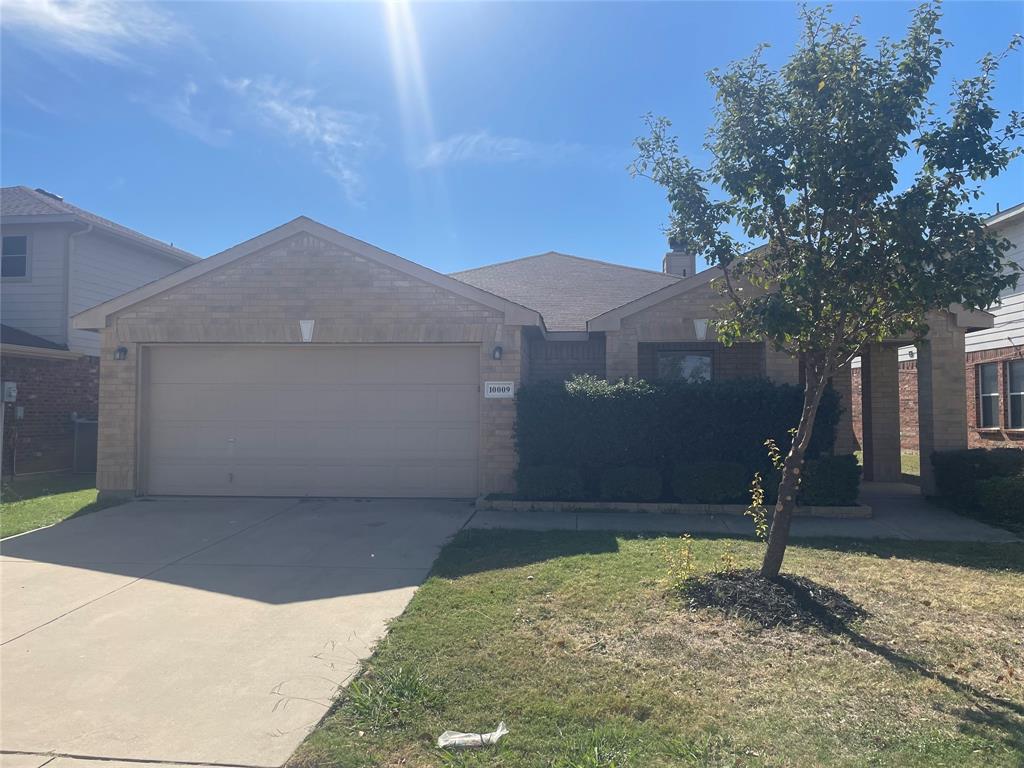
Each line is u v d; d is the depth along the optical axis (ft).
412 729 13.84
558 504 35.99
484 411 38.73
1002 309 52.60
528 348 45.34
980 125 19.07
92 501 39.55
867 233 20.10
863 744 13.17
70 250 57.11
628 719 14.12
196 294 39.73
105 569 25.32
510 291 57.47
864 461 49.24
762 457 36.11
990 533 31.30
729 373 46.80
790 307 19.24
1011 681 15.94
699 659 16.97
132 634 19.06
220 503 38.22
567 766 12.40
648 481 35.78
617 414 36.88
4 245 57.72
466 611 20.20
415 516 34.42
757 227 21.45
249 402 40.32
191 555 27.20
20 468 52.42
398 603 21.30
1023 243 50.37
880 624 19.36
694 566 24.20
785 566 24.98
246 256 39.68
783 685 15.64
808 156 19.72
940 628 19.13
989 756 12.70
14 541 29.78
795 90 20.62
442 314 38.99
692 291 40.96
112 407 39.91
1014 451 36.88
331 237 39.32
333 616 20.22
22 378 52.80
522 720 14.12
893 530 31.91
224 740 13.62
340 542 29.09
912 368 63.26
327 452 40.01
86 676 16.47
